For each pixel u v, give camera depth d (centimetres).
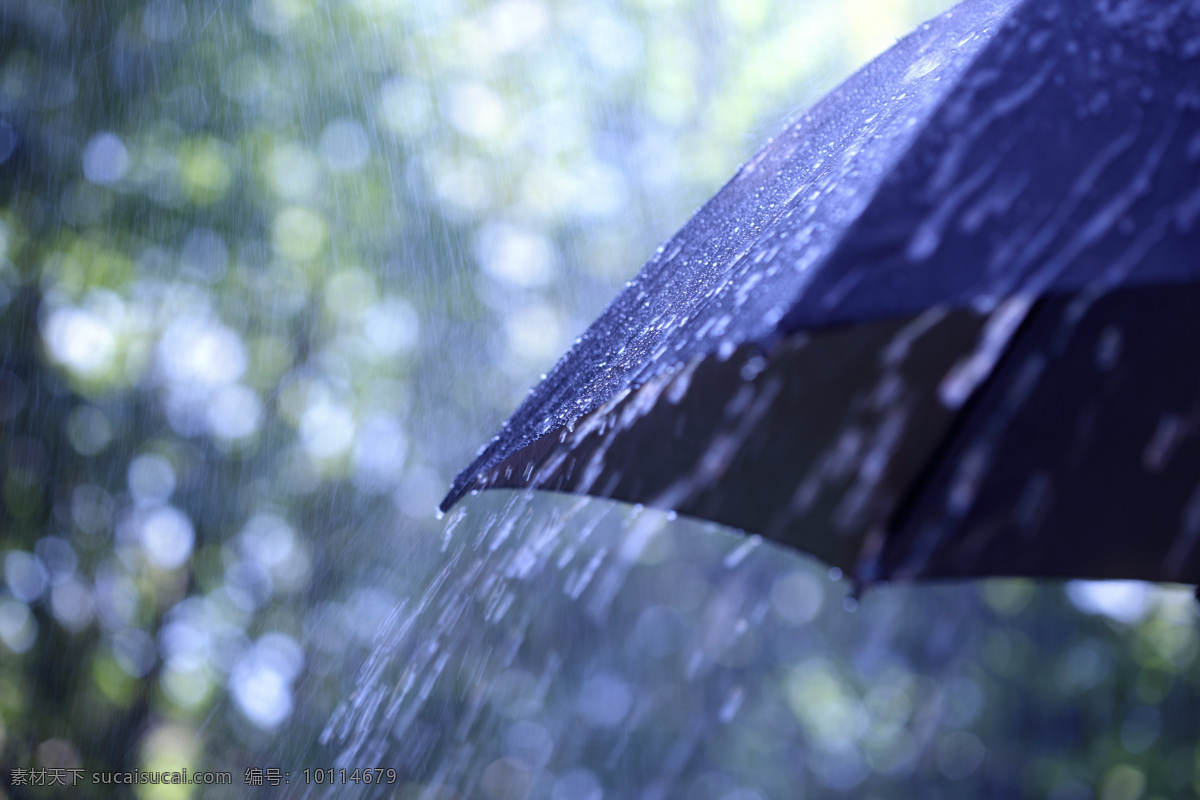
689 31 862
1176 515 125
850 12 884
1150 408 116
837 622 929
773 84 876
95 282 641
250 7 674
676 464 126
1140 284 54
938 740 902
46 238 622
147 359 654
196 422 664
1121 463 124
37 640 598
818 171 96
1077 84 68
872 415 125
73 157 628
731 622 894
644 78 856
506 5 786
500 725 698
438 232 766
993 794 864
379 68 738
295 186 722
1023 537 133
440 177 775
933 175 64
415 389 745
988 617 893
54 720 593
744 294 71
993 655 891
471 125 789
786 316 58
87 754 597
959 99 71
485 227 796
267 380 698
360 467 713
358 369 732
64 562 609
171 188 666
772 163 122
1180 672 820
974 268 57
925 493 136
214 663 643
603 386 90
